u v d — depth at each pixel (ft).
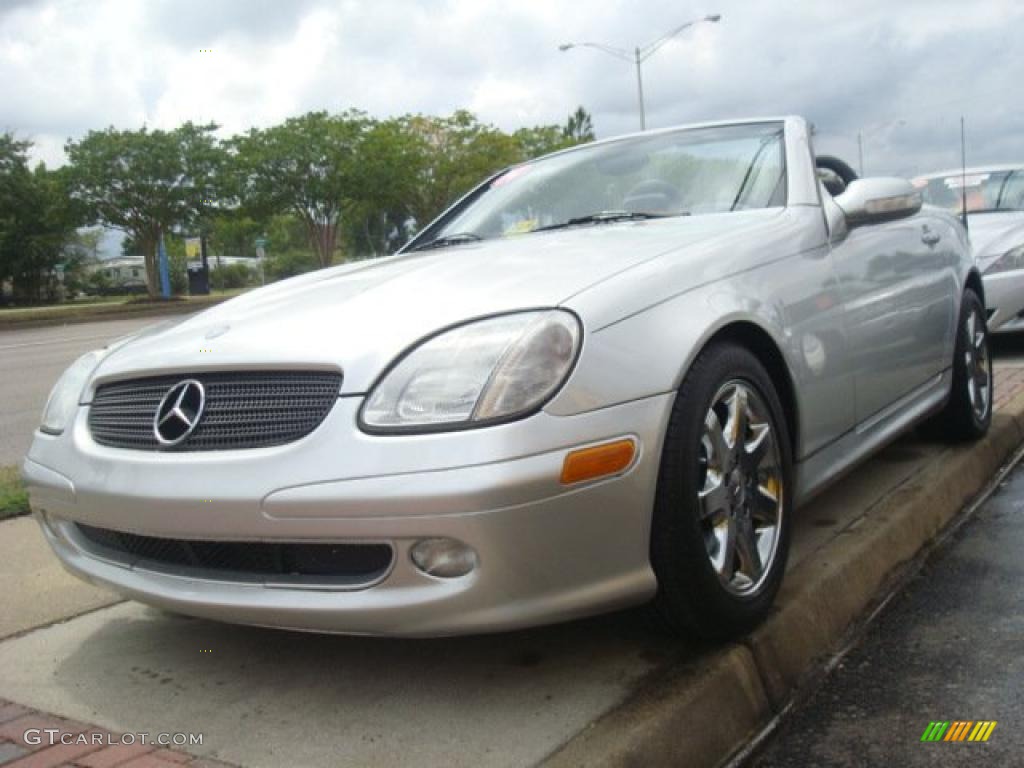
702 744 7.64
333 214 127.34
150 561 8.70
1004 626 9.80
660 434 7.84
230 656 9.39
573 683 8.21
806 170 11.55
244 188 118.42
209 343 8.59
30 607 10.99
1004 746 7.64
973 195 30.14
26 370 41.88
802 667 9.04
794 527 11.78
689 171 12.16
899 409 12.81
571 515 7.36
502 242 11.01
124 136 105.29
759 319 9.18
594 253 9.14
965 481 14.26
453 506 7.07
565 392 7.40
